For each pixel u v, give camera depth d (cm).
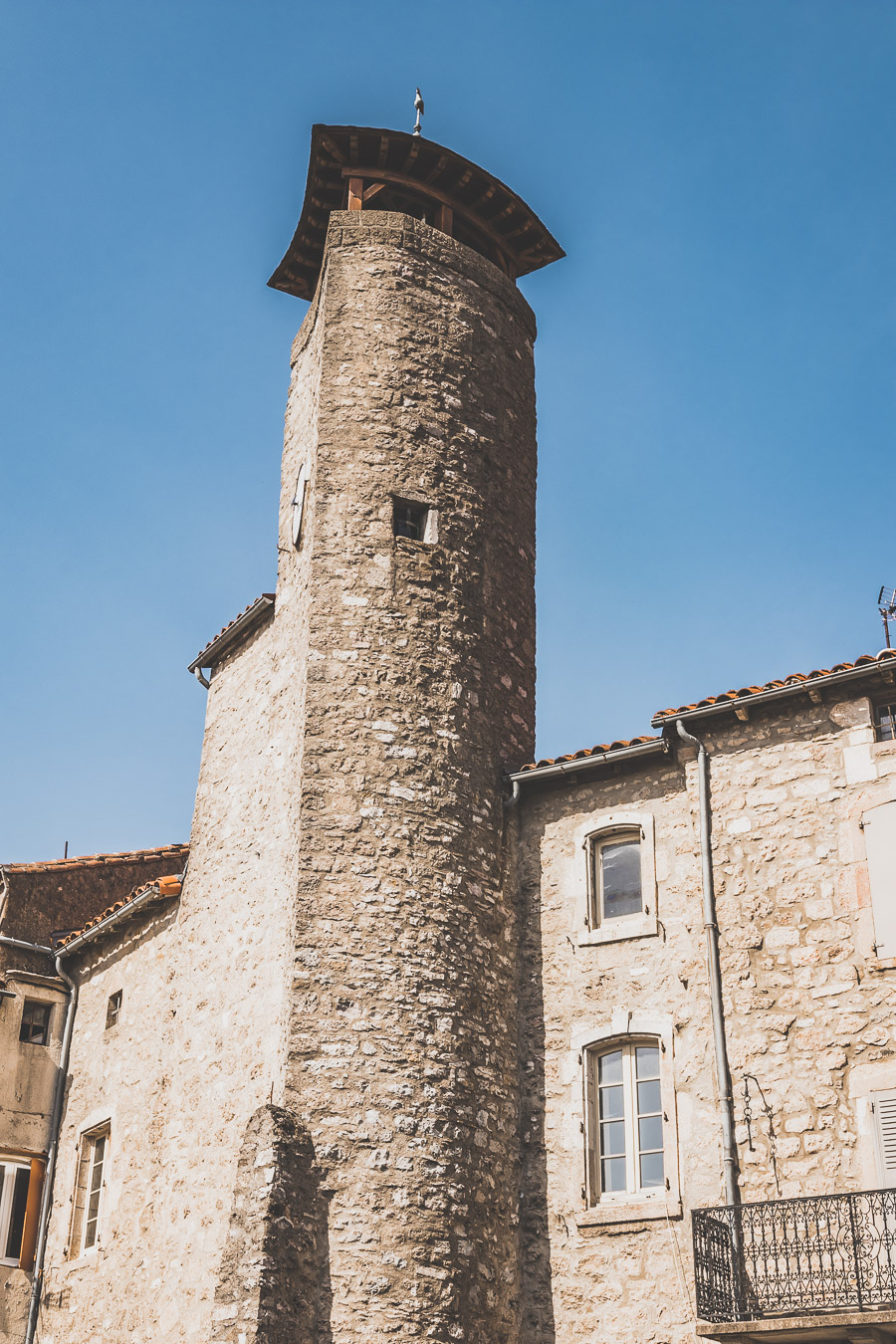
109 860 2319
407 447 1786
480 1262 1437
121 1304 1722
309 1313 1336
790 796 1533
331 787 1586
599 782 1695
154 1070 1838
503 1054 1576
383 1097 1447
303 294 2145
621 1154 1521
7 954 2144
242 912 1723
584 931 1628
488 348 1927
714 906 1528
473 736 1692
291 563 1845
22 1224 1991
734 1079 1448
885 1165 1346
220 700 1997
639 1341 1412
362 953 1510
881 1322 1210
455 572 1756
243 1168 1393
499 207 2033
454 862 1605
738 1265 1338
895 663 1488
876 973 1420
